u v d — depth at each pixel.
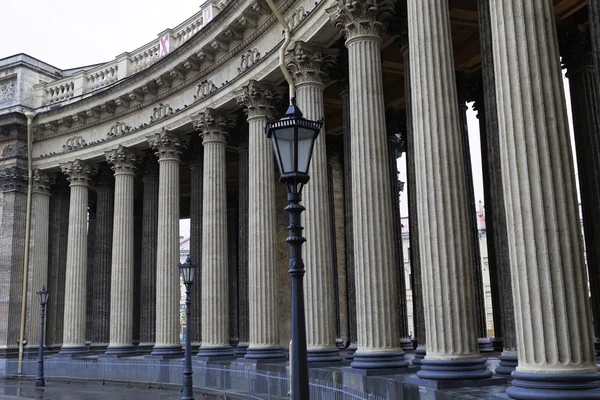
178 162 40.59
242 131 37.81
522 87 13.27
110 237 47.34
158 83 40.25
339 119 39.41
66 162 46.56
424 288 17.48
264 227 30.86
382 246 21.31
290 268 10.87
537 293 12.52
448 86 18.19
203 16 39.34
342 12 23.33
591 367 12.18
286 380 22.75
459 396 13.88
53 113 46.88
